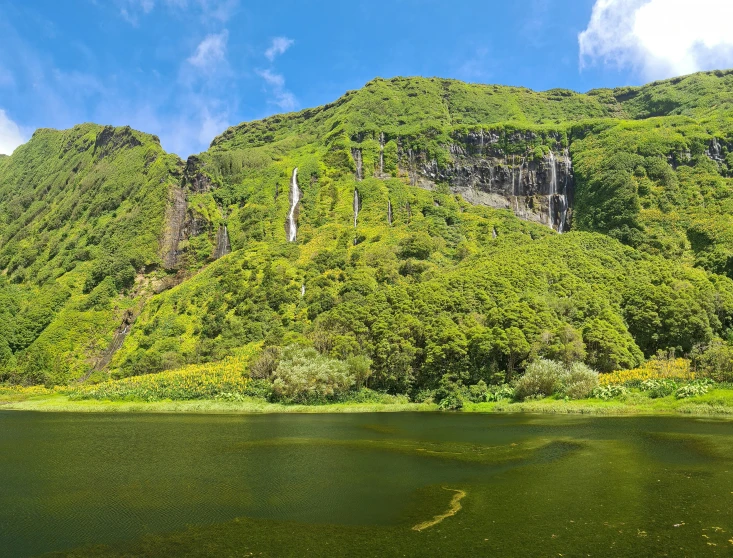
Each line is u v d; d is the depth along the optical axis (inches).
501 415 2432.3
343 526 863.7
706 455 1318.9
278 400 3203.7
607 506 921.5
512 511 910.4
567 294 4010.8
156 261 6609.3
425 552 736.3
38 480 1215.6
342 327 3754.9
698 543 739.4
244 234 6761.8
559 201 7317.9
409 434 1845.5
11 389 4315.9
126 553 773.3
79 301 5900.6
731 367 2544.3
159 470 1306.6
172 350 4507.9
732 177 6131.9
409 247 5506.9
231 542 802.2
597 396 2554.1
